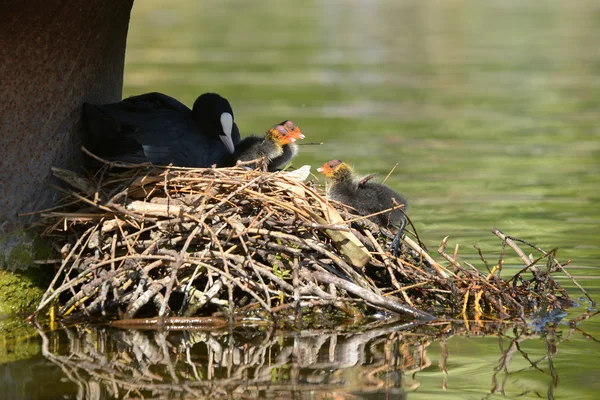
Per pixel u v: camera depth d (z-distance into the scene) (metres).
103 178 12.14
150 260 11.12
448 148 25.14
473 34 56.69
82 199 11.23
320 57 46.69
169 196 11.18
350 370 9.41
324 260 11.54
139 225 11.34
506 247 15.07
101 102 12.97
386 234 12.32
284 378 9.16
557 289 12.17
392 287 11.97
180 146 12.43
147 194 11.53
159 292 11.27
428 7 77.31
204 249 11.17
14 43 11.39
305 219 11.43
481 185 20.50
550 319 11.27
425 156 23.94
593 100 33.81
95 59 12.49
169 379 9.16
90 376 9.25
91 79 12.50
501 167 22.58
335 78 39.66
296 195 11.66
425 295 11.99
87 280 11.33
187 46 51.47
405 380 9.10
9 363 9.67
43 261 11.45
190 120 12.98
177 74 39.72
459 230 16.36
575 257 14.41
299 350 10.03
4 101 11.43
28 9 11.34
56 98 11.88
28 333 10.72
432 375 9.26
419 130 28.06
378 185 12.74
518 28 59.81
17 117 11.54
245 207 11.59
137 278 11.31
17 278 11.57
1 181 11.50
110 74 13.20
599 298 12.23
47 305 11.66
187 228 11.17
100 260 11.30
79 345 10.25
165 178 11.27
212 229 11.07
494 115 30.83
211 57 46.34
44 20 11.51
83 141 12.40
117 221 11.03
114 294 11.03
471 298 12.07
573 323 11.08
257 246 11.28
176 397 8.66
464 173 21.81
